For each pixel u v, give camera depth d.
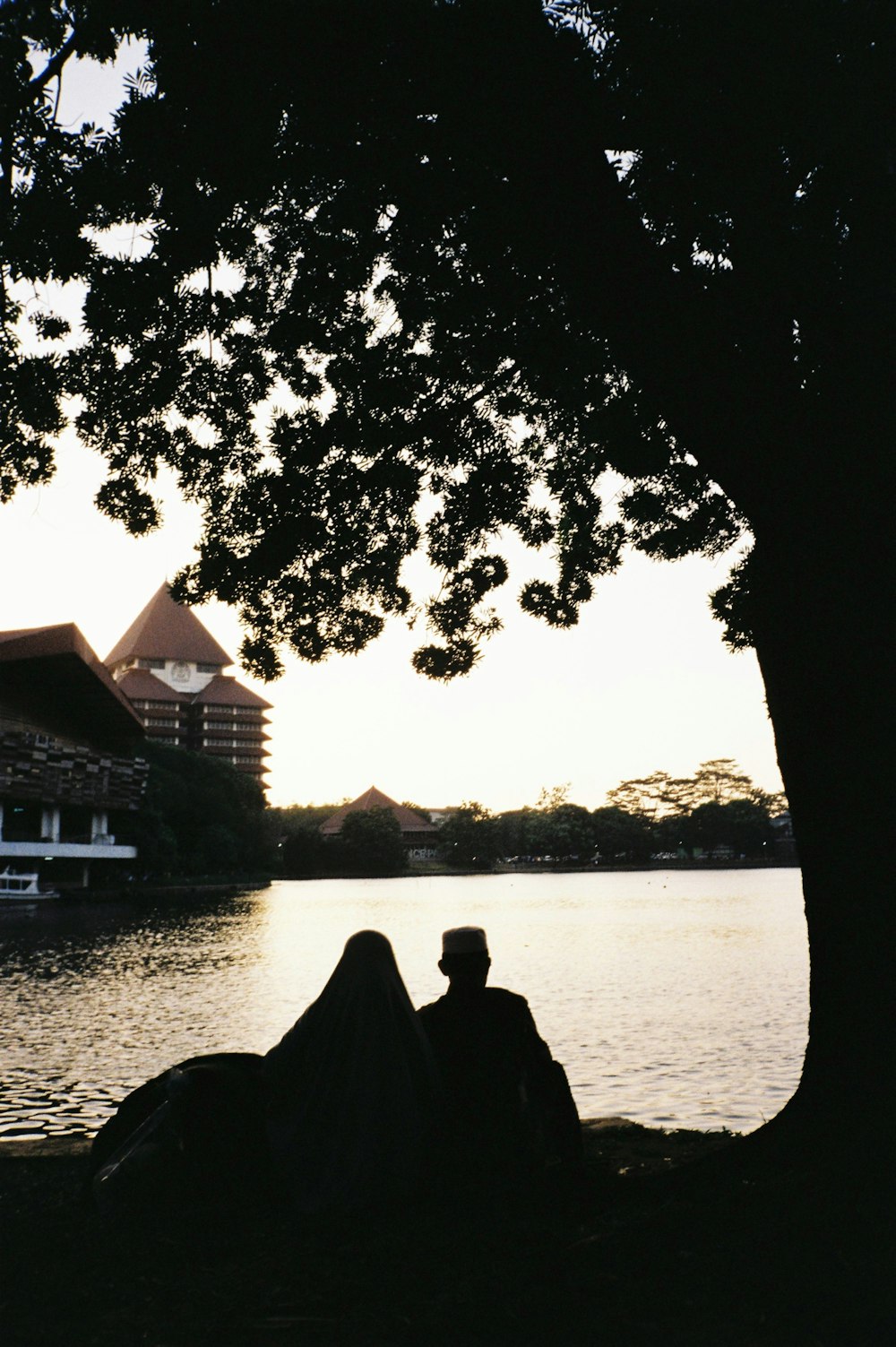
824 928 3.97
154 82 5.76
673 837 199.00
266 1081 3.81
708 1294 2.98
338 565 8.98
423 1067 3.70
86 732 82.75
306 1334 2.94
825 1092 3.83
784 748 4.16
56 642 61.09
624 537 9.89
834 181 4.65
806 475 4.06
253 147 5.86
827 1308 2.84
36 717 70.25
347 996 3.72
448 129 4.93
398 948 39.38
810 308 4.23
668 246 5.30
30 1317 3.13
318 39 4.97
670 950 37.22
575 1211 3.80
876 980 3.81
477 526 9.25
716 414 4.20
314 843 169.00
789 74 4.38
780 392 4.21
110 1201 3.85
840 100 4.28
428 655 9.52
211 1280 3.31
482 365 7.79
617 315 4.34
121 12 5.33
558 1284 3.13
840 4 4.39
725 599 8.48
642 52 4.52
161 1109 3.93
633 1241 3.34
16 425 7.42
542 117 4.30
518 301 6.58
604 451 9.08
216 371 7.97
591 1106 12.30
